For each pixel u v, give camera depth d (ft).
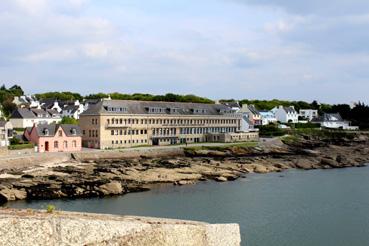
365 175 293.02
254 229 148.46
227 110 481.05
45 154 296.30
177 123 427.33
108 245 41.45
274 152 403.13
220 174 269.85
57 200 193.06
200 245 52.16
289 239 137.18
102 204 186.29
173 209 179.32
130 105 396.98
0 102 583.58
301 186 243.19
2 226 34.60
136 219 47.70
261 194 216.33
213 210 178.40
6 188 194.08
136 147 377.71
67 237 38.47
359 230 148.87
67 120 430.20
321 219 164.25
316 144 469.57
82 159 313.12
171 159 335.06
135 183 232.73
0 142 309.42
